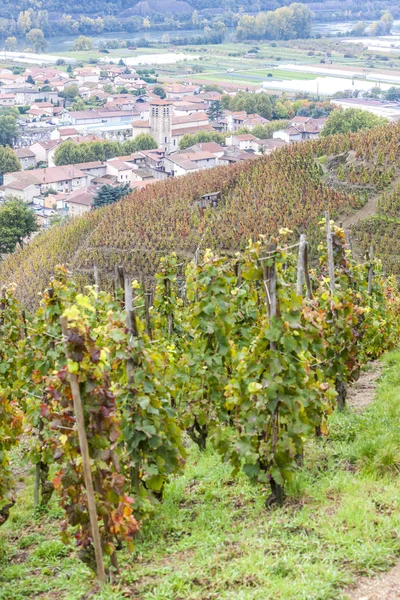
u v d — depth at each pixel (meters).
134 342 10.55
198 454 14.51
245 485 11.76
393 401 14.43
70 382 9.06
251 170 67.50
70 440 9.52
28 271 63.00
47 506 13.22
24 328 18.34
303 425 10.58
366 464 11.52
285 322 10.59
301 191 59.06
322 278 17.03
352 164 61.09
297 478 11.21
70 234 67.00
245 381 10.80
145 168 138.62
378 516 9.70
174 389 12.45
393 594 8.16
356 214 54.12
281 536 9.59
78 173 132.75
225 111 196.75
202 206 63.66
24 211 90.56
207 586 8.70
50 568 10.53
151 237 60.41
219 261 13.70
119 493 9.34
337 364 14.30
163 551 10.05
